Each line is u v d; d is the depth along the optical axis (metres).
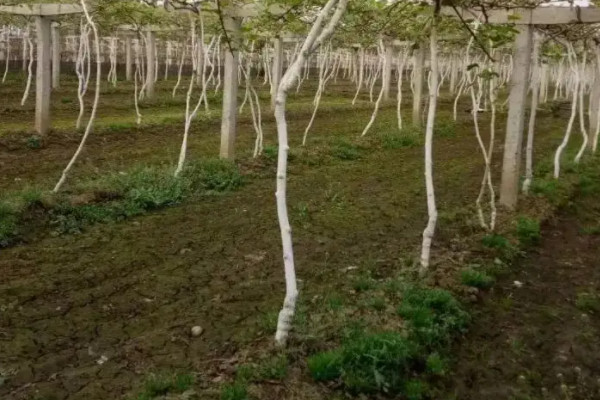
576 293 7.10
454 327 5.81
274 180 11.71
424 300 5.96
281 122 4.88
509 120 9.70
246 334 5.47
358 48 21.95
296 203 10.15
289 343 5.06
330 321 5.47
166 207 9.62
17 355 5.07
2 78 26.19
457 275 6.91
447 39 13.51
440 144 17.33
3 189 9.85
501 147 16.97
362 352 4.84
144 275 6.90
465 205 10.34
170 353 5.20
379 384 4.65
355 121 20.69
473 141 18.09
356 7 9.39
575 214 10.27
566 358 5.68
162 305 6.17
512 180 9.77
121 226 8.58
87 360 5.06
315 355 4.87
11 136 13.27
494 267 7.34
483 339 5.85
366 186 11.63
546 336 6.04
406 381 4.88
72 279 6.67
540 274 7.57
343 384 4.64
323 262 7.46
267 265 7.34
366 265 7.24
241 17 11.22
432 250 7.82
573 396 5.12
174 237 8.23
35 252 7.41
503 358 5.57
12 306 5.94
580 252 8.48
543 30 10.12
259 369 4.71
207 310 6.07
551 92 45.03
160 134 16.08
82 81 13.90
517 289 7.03
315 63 51.25
